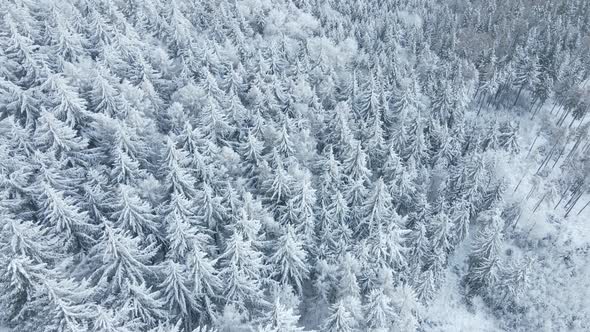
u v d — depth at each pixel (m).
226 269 32.44
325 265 38.66
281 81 63.06
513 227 60.03
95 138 42.53
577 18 106.38
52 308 23.56
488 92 82.31
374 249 39.47
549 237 58.88
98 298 28.30
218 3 80.62
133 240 29.20
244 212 35.22
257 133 50.59
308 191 41.28
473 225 58.16
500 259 48.19
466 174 54.50
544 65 88.25
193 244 30.36
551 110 87.94
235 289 32.41
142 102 47.78
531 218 59.88
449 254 53.59
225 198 39.25
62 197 33.47
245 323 32.34
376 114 58.81
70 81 46.75
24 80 45.94
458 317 49.28
